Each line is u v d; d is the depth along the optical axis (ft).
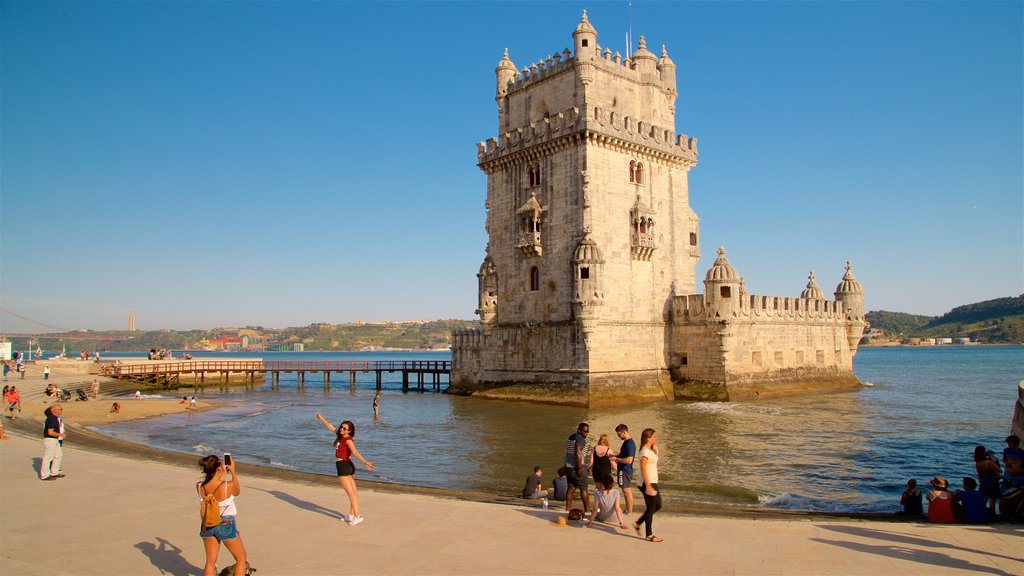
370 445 123.44
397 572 43.57
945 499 59.47
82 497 64.39
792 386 211.41
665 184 203.51
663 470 98.73
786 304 212.43
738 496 82.79
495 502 70.44
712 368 190.29
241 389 277.85
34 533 52.54
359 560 45.88
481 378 211.00
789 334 213.46
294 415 172.14
